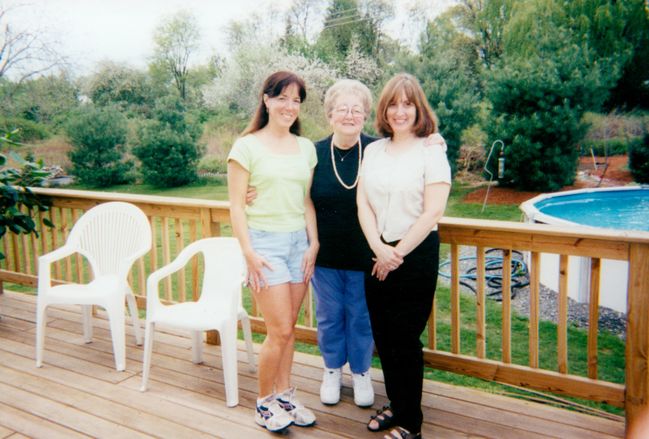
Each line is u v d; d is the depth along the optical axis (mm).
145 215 3426
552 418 2404
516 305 5012
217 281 2984
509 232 2408
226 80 18984
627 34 13789
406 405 2125
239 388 2768
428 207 1983
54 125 18734
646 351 2137
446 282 5770
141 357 3180
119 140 17469
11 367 3043
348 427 2367
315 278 2484
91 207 3859
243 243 2203
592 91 11961
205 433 2338
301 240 2344
